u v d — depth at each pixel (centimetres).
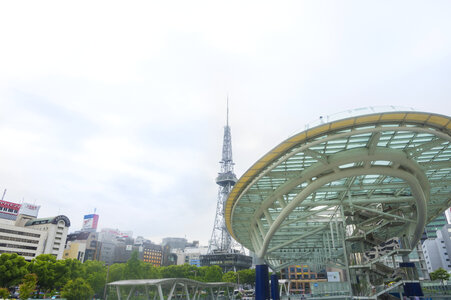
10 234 11994
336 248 5525
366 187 4041
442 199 4803
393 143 3209
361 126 2798
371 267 4738
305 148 2975
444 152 3419
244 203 4409
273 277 6869
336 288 6141
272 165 3319
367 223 5159
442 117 2677
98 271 8844
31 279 5725
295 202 3769
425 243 15112
